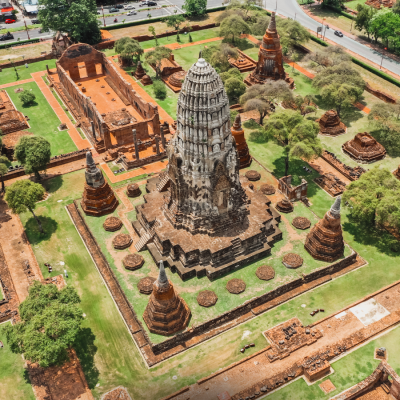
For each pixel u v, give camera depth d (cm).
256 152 9969
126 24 16162
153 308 6125
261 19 14312
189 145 6506
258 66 12156
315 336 6306
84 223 8144
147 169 9556
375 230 8006
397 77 12838
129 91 11356
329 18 16775
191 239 7056
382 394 5634
